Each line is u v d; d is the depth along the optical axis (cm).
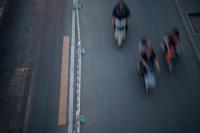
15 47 1666
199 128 1294
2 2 1917
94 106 1395
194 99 1402
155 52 1617
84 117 1352
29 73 1541
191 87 1448
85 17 1833
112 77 1511
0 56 1622
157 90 1442
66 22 1803
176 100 1402
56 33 1739
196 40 1642
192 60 1559
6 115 1373
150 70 1405
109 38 1705
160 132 1287
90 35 1725
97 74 1527
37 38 1712
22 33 1742
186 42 1648
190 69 1522
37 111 1383
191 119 1328
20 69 1560
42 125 1332
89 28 1766
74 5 1898
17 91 1466
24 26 1783
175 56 1482
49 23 1797
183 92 1430
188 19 1764
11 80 1511
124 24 1575
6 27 1778
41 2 1942
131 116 1349
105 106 1392
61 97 1432
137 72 1528
